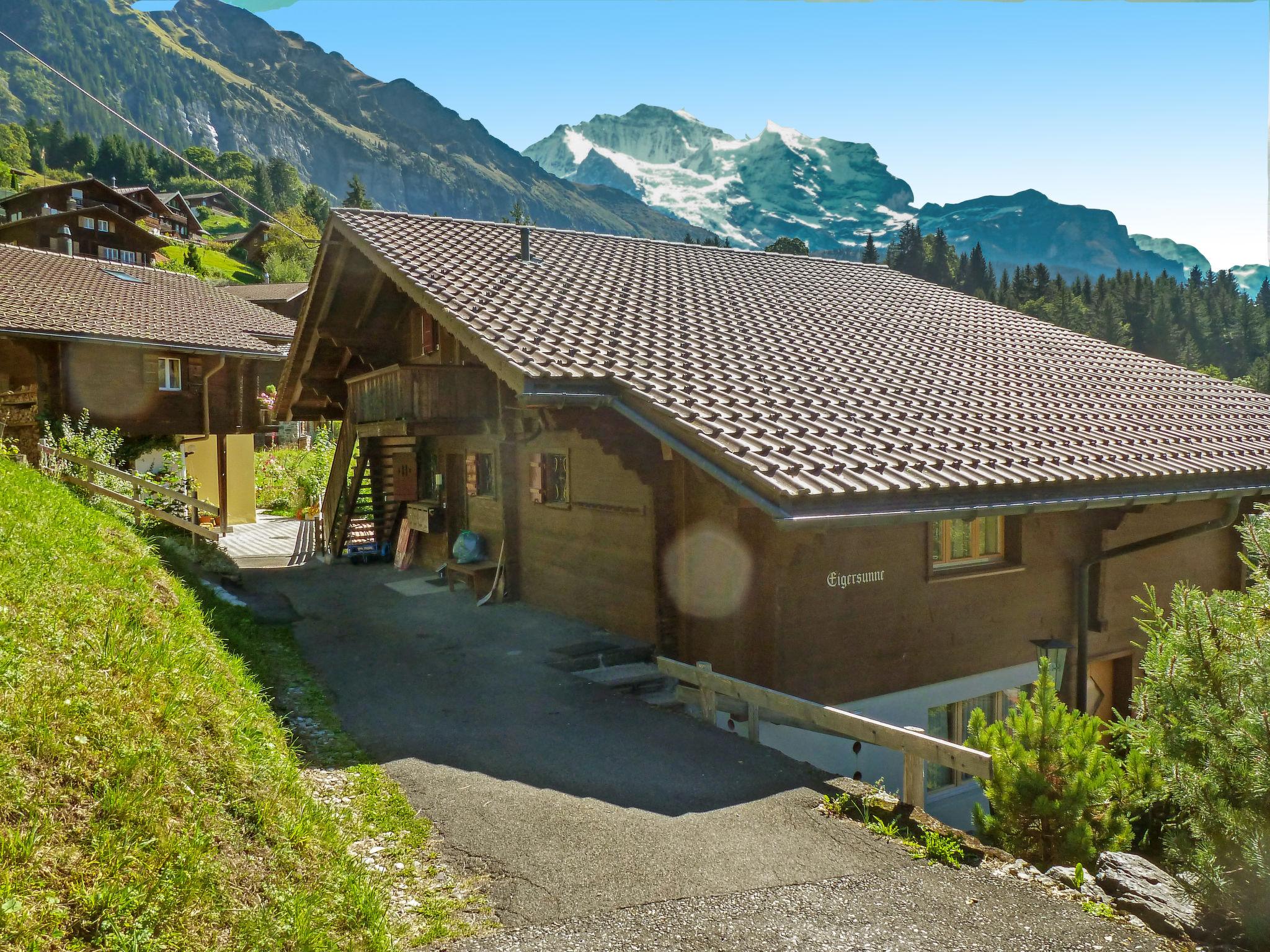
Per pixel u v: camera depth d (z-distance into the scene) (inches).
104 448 683.4
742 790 245.1
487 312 403.2
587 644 399.9
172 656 213.8
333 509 709.9
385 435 544.1
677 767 263.0
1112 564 443.2
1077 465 351.9
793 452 304.7
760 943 166.6
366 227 511.5
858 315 568.1
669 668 329.1
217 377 923.4
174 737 180.2
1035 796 233.0
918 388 420.2
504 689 342.6
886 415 365.1
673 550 390.0
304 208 5895.7
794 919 175.2
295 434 1633.9
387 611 494.9
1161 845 247.1
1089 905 183.0
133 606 239.0
